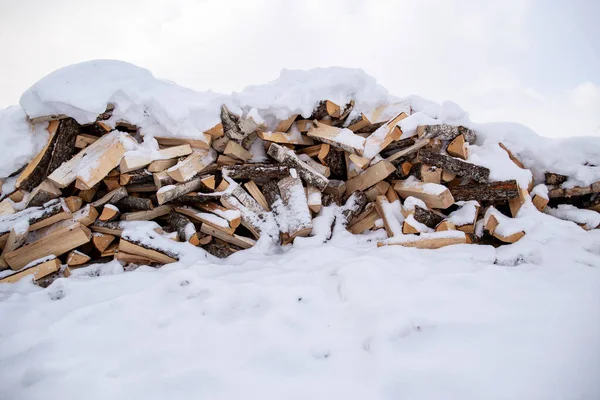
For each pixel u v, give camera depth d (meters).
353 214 4.21
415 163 4.31
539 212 3.79
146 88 3.96
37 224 3.47
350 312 2.55
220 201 3.99
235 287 2.86
